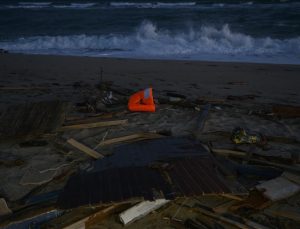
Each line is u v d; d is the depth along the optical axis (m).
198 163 4.20
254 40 21.05
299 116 7.01
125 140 5.42
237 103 8.28
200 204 3.56
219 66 14.70
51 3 53.44
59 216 3.21
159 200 3.43
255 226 3.16
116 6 45.34
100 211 3.28
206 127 6.23
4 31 27.84
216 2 44.41
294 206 3.53
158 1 50.91
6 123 5.81
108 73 12.57
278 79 11.87
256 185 3.81
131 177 3.82
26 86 9.56
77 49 21.53
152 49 20.52
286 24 25.77
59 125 5.80
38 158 4.76
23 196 3.75
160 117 6.73
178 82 11.05
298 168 4.33
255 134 5.54
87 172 4.09
